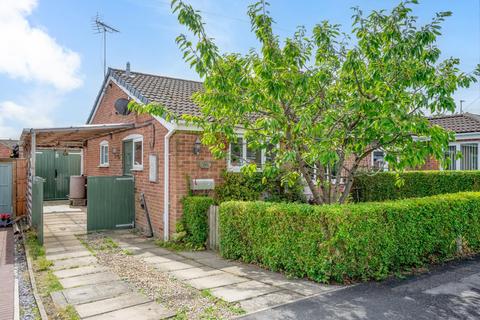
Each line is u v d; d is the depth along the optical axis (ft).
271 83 18.31
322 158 18.39
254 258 22.27
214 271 21.11
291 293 17.02
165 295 17.04
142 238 31.60
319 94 21.83
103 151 47.47
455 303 15.65
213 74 19.45
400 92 19.39
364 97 19.06
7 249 27.89
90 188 34.30
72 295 17.16
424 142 19.77
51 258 24.47
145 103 31.68
